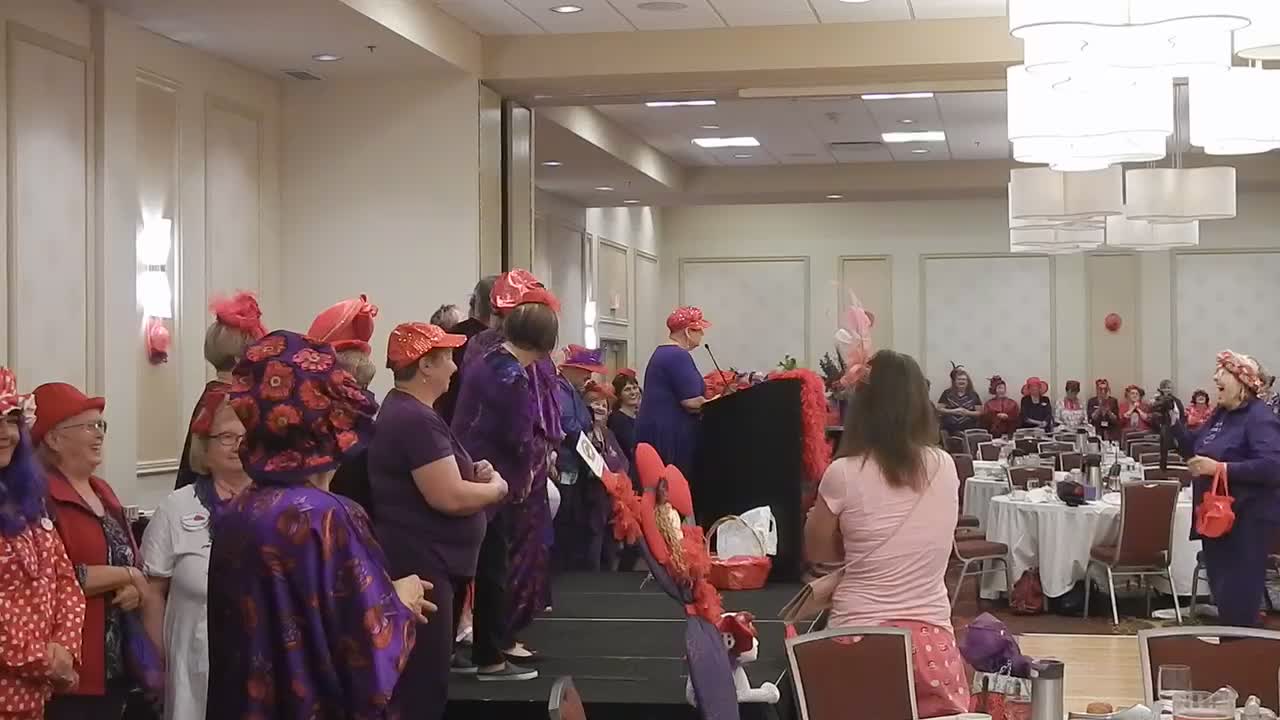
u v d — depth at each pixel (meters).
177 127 8.77
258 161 9.84
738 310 21.83
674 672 5.44
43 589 3.64
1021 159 7.36
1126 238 12.56
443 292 10.02
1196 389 20.52
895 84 10.26
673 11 9.63
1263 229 20.27
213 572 2.94
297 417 2.96
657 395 8.97
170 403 8.59
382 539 4.36
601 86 10.45
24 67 7.05
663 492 4.30
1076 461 13.16
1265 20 5.34
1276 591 9.88
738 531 7.57
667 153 16.25
